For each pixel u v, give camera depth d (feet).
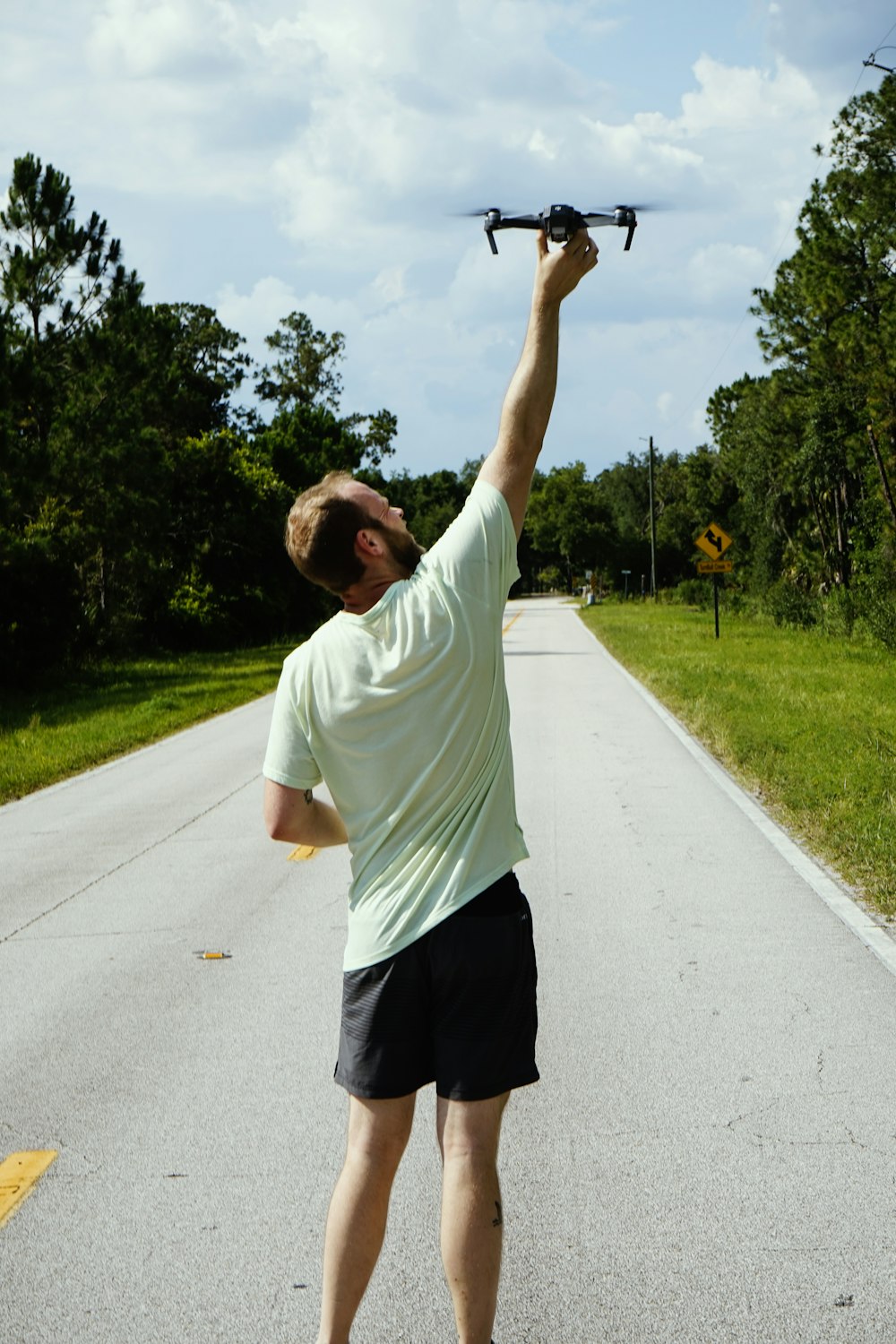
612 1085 15.51
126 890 28.17
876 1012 17.93
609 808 35.24
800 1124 14.17
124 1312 10.82
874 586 123.85
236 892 27.55
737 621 167.94
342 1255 8.25
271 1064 16.76
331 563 8.45
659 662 89.04
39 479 90.63
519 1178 13.10
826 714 52.90
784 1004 18.35
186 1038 17.88
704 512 277.85
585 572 426.10
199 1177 13.41
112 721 67.46
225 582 156.66
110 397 109.19
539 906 24.64
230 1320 10.65
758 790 37.99
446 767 8.22
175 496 151.64
